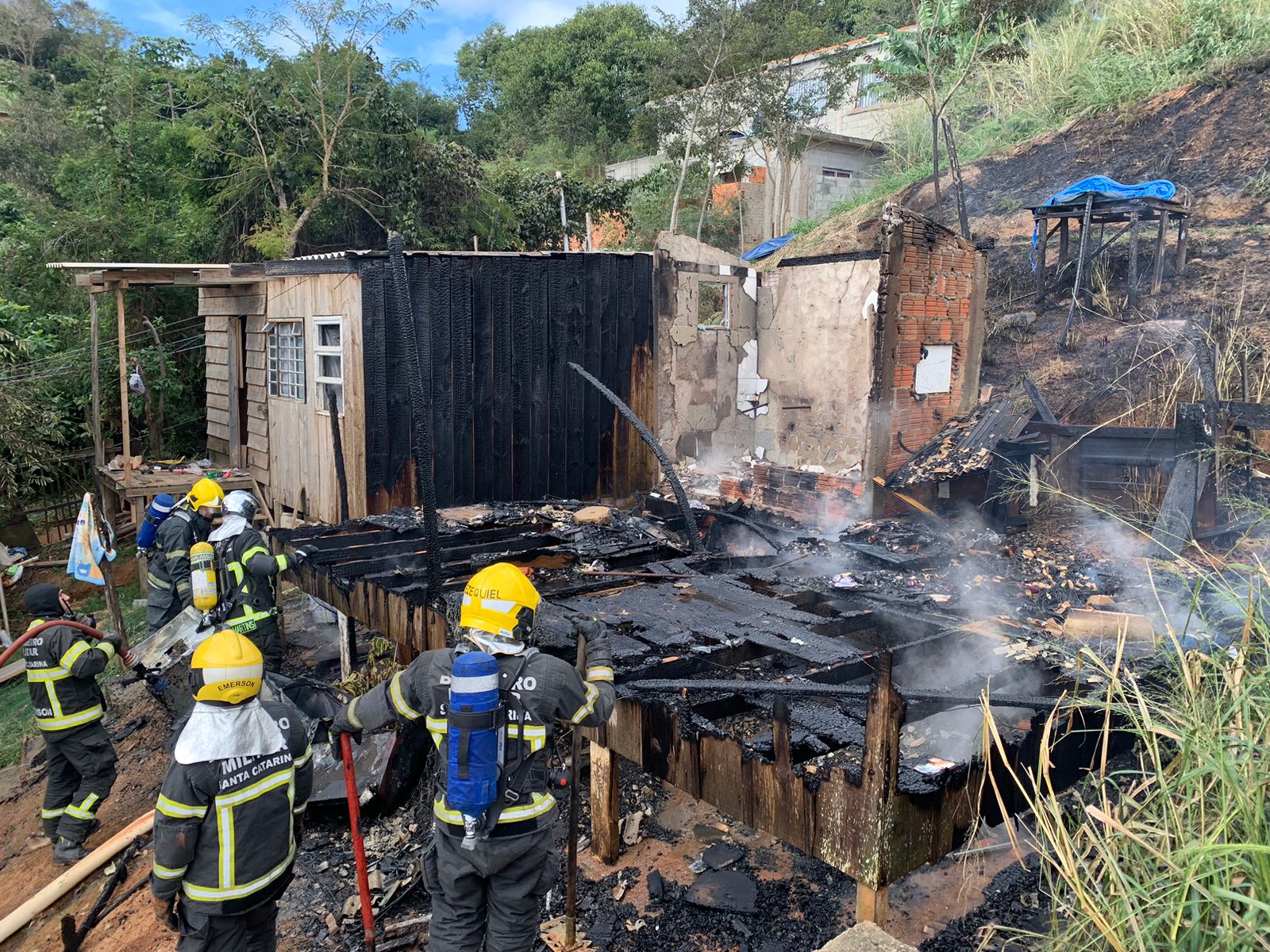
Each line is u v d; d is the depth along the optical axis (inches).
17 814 249.6
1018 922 139.6
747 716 154.0
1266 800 96.7
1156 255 410.6
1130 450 293.6
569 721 110.7
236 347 462.0
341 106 606.5
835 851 113.7
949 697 128.1
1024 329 425.7
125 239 587.5
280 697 132.3
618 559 237.9
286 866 127.2
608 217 842.2
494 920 110.0
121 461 453.4
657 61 968.3
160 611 274.7
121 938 170.6
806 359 398.0
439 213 665.0
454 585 211.3
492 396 351.3
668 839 173.8
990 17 720.3
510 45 1443.2
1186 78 542.0
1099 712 136.6
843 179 884.6
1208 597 191.9
